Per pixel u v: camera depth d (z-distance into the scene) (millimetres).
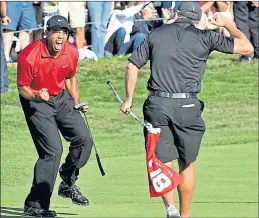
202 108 21500
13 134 39500
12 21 45344
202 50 21125
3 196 27484
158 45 21094
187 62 21000
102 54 48875
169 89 21031
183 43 21000
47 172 22984
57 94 23062
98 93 45938
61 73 22797
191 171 22047
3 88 44781
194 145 21500
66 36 22328
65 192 24203
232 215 23344
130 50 48625
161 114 21047
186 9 21391
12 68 46625
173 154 21609
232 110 44562
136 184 29094
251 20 48938
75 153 23547
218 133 40406
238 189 27891
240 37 21453
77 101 23625
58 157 23031
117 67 48500
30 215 23203
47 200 23172
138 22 47906
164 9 47125
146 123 21156
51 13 45812
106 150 36719
